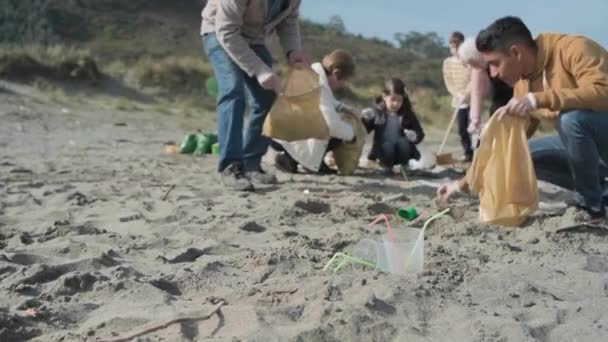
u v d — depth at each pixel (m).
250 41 5.74
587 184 4.38
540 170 4.89
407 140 7.28
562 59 4.25
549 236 4.08
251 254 3.46
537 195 4.34
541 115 4.62
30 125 13.11
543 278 3.30
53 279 3.15
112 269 3.23
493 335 2.53
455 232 4.16
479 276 3.17
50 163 7.65
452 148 13.44
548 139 4.83
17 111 14.72
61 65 21.42
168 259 3.50
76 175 6.63
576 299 3.05
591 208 4.39
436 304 2.84
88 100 19.28
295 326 2.59
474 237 4.09
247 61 5.47
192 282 3.11
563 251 3.81
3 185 5.83
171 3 55.53
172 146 9.62
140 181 6.24
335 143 7.04
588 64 4.17
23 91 18.52
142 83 22.61
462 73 8.73
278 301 2.86
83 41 46.03
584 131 4.25
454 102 8.83
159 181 6.26
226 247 3.75
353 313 2.63
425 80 50.78
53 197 5.25
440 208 4.86
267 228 4.25
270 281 3.10
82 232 4.08
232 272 3.28
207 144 9.11
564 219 4.33
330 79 6.96
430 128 21.31
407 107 7.39
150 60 24.98
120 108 18.30
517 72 4.34
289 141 6.01
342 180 6.59
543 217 4.46
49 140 10.84
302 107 5.92
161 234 4.08
